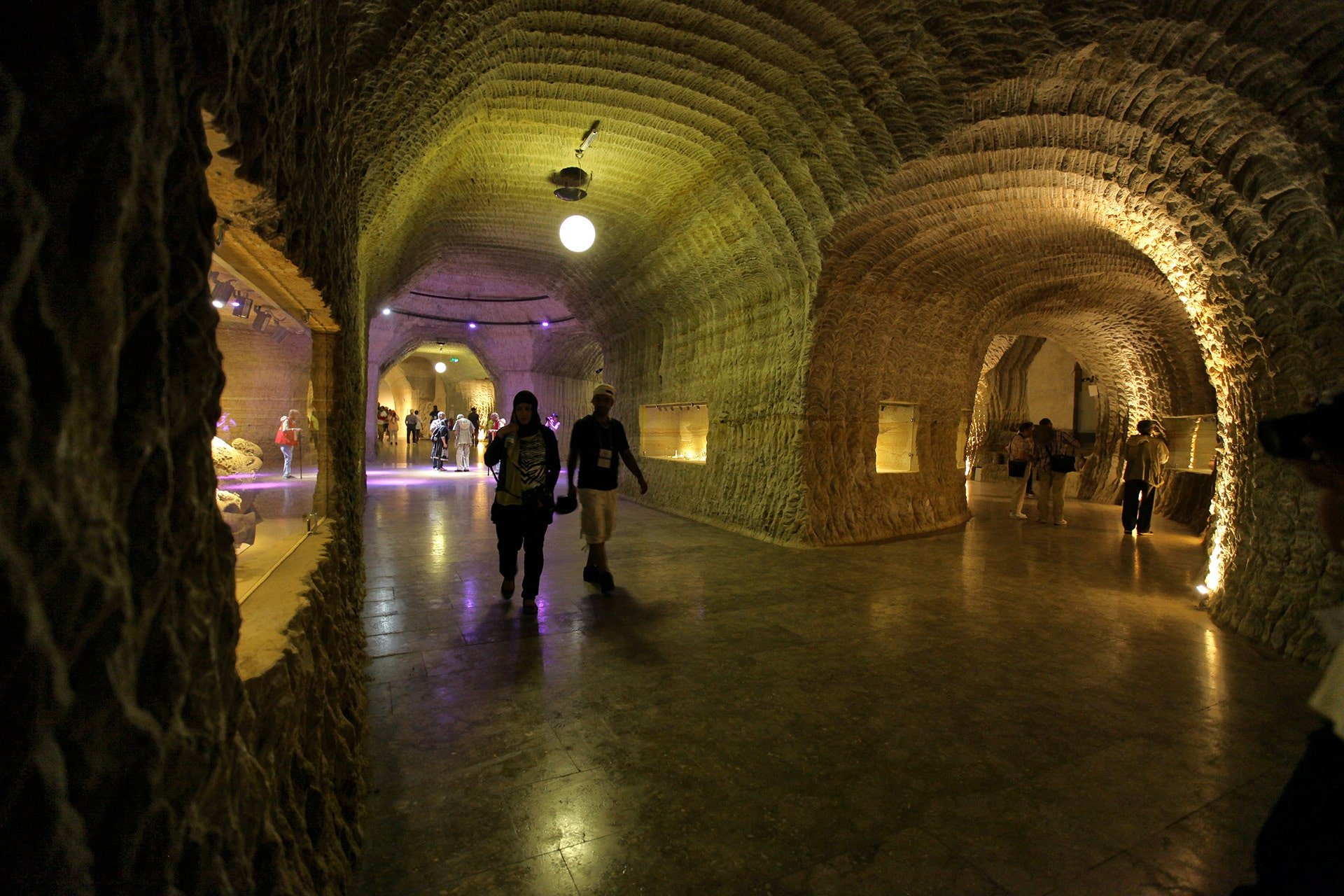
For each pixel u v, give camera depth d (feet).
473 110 19.42
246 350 8.14
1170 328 36.83
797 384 26.37
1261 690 11.98
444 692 11.38
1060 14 14.11
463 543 24.71
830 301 25.40
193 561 3.09
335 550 8.55
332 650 7.52
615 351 44.91
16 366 1.91
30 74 2.10
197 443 3.13
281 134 5.32
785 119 19.93
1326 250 12.69
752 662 12.99
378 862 6.93
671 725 10.27
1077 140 16.78
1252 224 14.07
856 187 20.94
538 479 16.07
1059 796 8.44
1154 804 8.28
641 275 35.40
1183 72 13.66
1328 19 11.24
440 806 8.00
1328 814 4.49
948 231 24.25
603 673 12.35
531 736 9.83
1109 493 44.14
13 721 1.98
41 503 2.02
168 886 2.71
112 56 2.30
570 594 17.97
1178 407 38.65
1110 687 12.05
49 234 2.12
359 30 9.82
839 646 14.02
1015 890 6.70
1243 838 7.62
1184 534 31.35
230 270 6.25
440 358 97.96
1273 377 14.61
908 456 30.96
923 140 18.08
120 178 2.34
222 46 3.48
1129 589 19.54
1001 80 15.76
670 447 38.68
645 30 16.31
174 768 2.81
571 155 24.53
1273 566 14.80
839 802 8.25
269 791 4.20
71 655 2.19
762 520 27.81
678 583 19.39
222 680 3.44
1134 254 28.30
